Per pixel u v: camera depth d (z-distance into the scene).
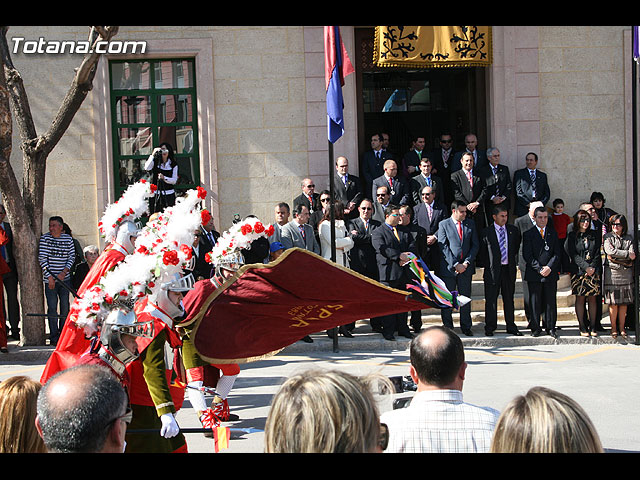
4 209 12.17
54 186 13.87
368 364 10.55
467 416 3.38
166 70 14.32
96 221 13.94
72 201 13.91
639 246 12.92
